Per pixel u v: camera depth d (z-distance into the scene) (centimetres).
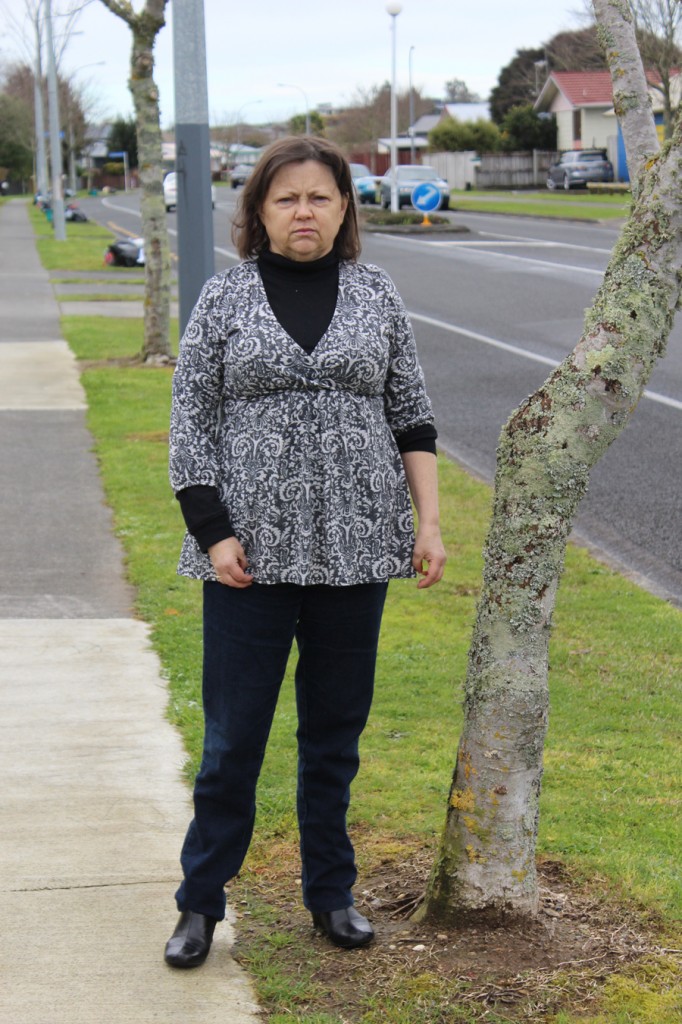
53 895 338
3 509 765
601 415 280
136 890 341
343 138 7769
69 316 1805
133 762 425
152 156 1316
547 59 7231
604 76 6091
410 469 302
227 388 286
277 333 280
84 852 362
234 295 286
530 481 286
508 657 294
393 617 584
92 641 547
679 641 550
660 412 1041
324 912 309
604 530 731
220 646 292
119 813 387
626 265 280
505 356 1353
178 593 609
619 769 420
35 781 409
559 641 549
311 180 280
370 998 285
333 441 282
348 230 295
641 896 327
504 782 300
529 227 3462
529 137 6469
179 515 751
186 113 891
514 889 306
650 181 279
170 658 525
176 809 391
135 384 1195
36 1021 281
